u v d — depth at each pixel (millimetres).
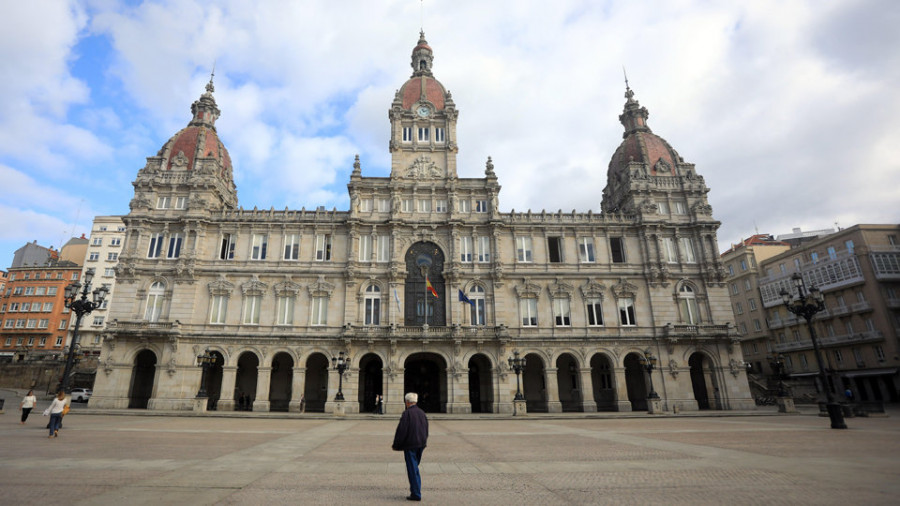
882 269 64938
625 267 57688
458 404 50375
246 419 41344
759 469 15156
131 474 14070
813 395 65812
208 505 10516
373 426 34500
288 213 57281
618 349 54000
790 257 78312
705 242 58094
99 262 96625
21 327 93500
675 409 47312
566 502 11016
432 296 55344
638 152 63625
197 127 62375
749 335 84500
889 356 62344
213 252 55000
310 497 11430
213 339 51469
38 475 13625
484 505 10719
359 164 58594
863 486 12477
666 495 11695
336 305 53969
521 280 56344
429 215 57688
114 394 49156
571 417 44594
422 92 63031
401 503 10875
